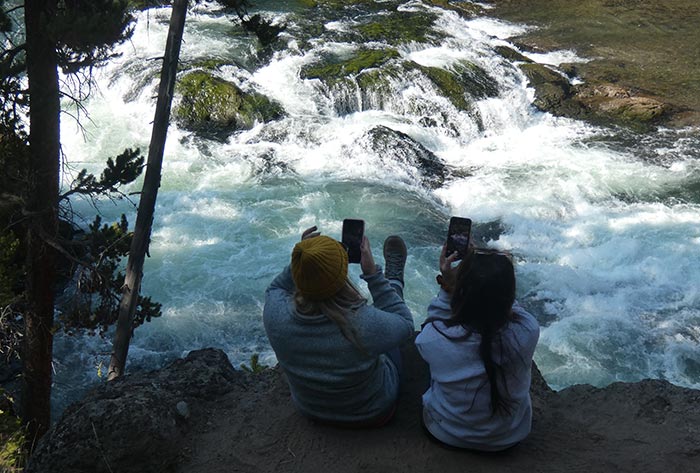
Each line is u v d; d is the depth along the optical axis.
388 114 22.00
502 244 16.88
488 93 22.64
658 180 19.19
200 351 4.47
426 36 25.42
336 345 3.36
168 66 9.06
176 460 3.70
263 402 4.03
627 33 27.72
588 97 23.17
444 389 3.49
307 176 19.05
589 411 4.04
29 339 9.91
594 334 13.95
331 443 3.66
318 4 27.66
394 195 18.42
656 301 14.88
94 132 20.23
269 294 3.58
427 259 16.22
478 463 3.53
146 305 10.28
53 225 9.46
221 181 18.67
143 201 9.34
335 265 3.28
